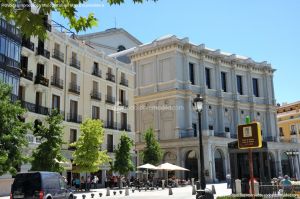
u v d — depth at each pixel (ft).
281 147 213.87
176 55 196.65
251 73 236.43
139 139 203.10
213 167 177.27
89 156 116.06
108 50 215.10
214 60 217.36
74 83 137.90
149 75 206.49
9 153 68.95
